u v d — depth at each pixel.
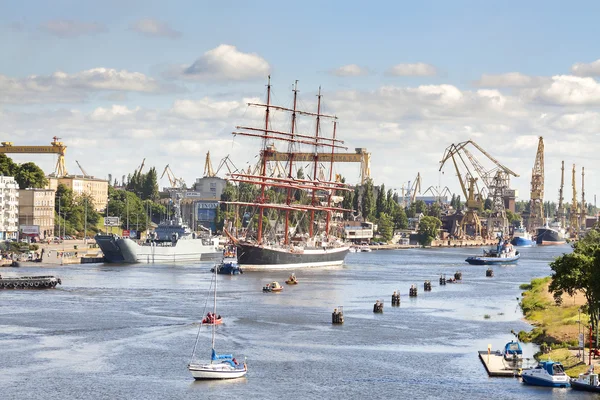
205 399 171.75
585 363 194.38
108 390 177.12
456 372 194.12
